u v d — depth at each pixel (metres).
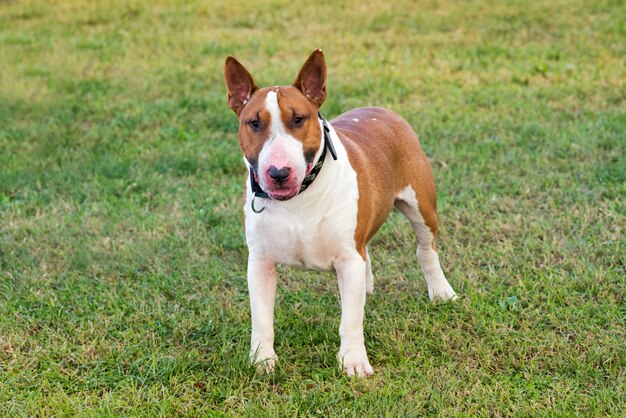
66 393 4.05
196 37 12.23
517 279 5.08
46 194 6.75
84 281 5.26
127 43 12.00
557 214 5.98
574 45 10.52
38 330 4.69
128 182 7.02
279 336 4.53
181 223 6.14
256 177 3.83
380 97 9.02
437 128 7.91
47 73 10.55
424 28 12.04
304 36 12.01
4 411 3.87
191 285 5.19
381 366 4.21
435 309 4.77
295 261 4.02
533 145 7.30
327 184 3.83
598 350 4.18
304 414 3.78
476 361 4.18
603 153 6.99
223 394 3.95
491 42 10.98
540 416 3.65
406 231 5.84
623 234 5.56
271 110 3.61
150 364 4.24
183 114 8.80
